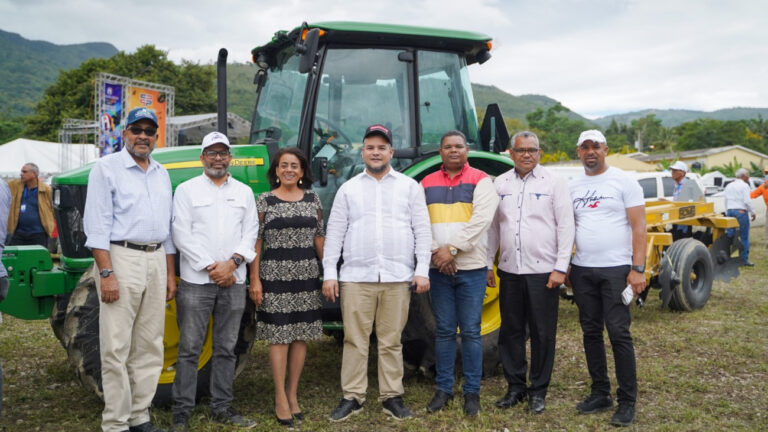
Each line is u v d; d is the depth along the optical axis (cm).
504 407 378
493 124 502
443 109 460
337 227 363
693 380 427
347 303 358
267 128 457
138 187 321
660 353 500
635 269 354
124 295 313
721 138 7088
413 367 432
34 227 710
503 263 380
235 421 346
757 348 511
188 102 3731
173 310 381
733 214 946
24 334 568
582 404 374
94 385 348
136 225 317
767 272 908
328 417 366
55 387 422
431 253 366
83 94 3553
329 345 539
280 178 357
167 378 374
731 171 3006
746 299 723
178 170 394
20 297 379
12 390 415
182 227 336
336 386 429
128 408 320
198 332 338
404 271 358
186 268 337
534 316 371
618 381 360
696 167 1332
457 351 428
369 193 360
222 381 349
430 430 346
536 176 374
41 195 712
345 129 429
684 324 595
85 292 347
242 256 339
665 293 643
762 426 348
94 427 348
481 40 459
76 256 380
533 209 368
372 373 455
